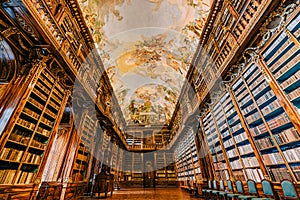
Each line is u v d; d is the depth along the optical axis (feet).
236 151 18.61
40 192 16.25
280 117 12.86
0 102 13.71
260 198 13.12
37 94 16.12
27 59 15.78
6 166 13.35
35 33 14.62
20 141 13.96
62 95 20.86
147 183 53.06
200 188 28.66
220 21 19.62
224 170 21.75
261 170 14.78
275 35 13.00
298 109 11.57
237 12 16.35
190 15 25.95
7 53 14.39
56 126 18.88
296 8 11.16
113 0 25.30
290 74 12.57
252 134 16.10
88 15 23.06
